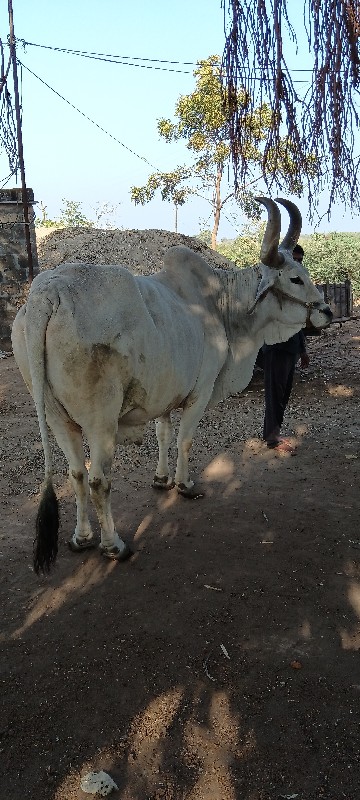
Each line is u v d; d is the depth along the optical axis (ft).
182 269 13.53
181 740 8.02
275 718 8.34
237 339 14.62
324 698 8.68
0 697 8.88
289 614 10.59
